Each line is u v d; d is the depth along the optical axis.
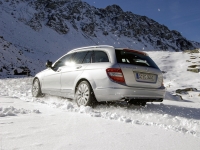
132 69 3.62
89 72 3.87
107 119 2.61
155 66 4.12
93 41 135.38
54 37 109.44
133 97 3.56
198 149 1.61
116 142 1.63
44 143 1.50
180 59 24.42
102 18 176.62
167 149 1.56
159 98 3.95
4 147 1.37
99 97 3.66
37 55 74.81
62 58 5.04
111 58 3.71
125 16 184.12
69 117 2.57
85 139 1.66
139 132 2.02
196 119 3.35
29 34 94.25
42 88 5.32
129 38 162.62
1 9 109.81
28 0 142.50
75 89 4.11
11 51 39.59
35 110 2.86
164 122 2.84
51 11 141.88
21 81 12.00
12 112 2.68
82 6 167.38
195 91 12.21
